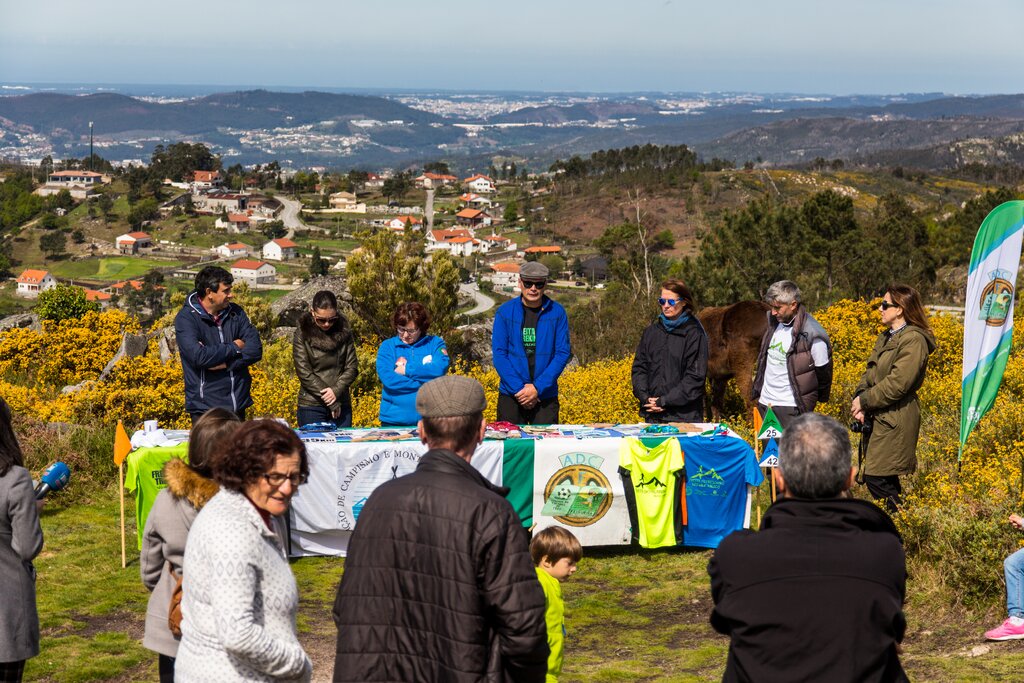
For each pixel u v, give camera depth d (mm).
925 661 5672
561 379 13781
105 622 6762
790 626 2816
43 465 9977
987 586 6469
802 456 2982
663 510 8023
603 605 7262
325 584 7520
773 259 33344
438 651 3338
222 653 3186
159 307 138750
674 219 166500
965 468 8672
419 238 18031
